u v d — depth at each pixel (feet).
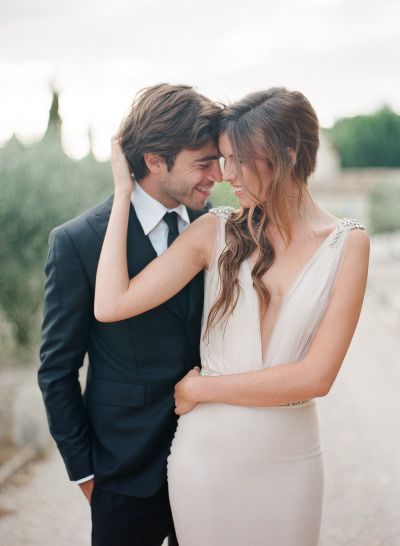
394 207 110.83
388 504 12.93
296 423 6.39
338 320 6.09
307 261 6.23
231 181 6.25
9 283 23.90
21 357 25.30
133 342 6.70
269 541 6.40
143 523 6.91
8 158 23.57
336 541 11.54
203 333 6.73
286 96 6.08
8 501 12.91
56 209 23.88
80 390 6.98
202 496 6.40
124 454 6.73
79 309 6.69
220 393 6.27
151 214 6.80
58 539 11.43
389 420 18.49
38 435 15.60
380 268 67.82
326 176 137.39
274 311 6.32
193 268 6.56
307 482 6.41
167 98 6.47
